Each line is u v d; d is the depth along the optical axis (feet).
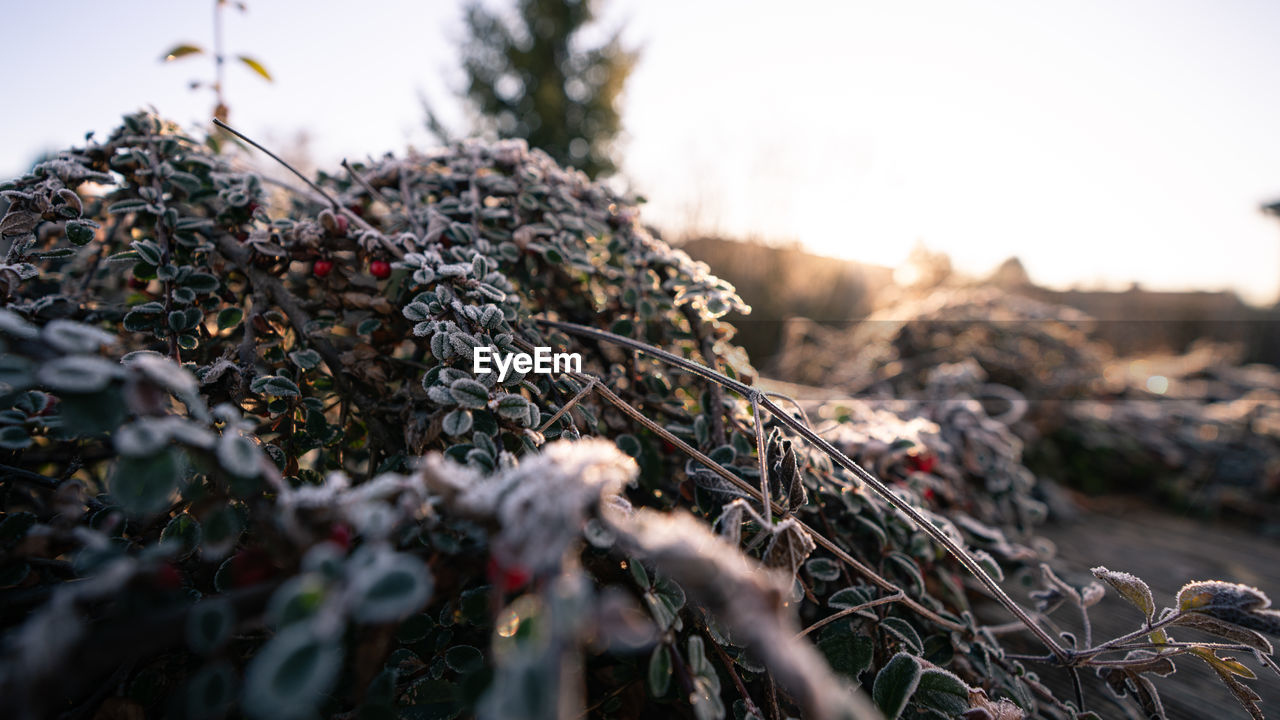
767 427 0.92
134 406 0.48
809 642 0.76
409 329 0.85
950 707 0.67
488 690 0.57
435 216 0.93
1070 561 1.54
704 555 0.46
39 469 0.83
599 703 0.68
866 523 0.84
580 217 1.10
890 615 0.80
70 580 0.61
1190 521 1.99
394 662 0.65
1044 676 1.00
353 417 0.90
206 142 1.13
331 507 0.49
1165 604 1.28
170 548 0.49
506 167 1.09
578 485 0.47
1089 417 2.43
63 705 0.59
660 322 1.04
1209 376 3.85
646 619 0.61
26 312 0.76
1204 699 0.97
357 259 0.86
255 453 0.50
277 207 1.26
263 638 0.61
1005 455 1.35
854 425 1.15
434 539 0.52
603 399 0.89
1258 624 0.63
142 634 0.45
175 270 0.80
